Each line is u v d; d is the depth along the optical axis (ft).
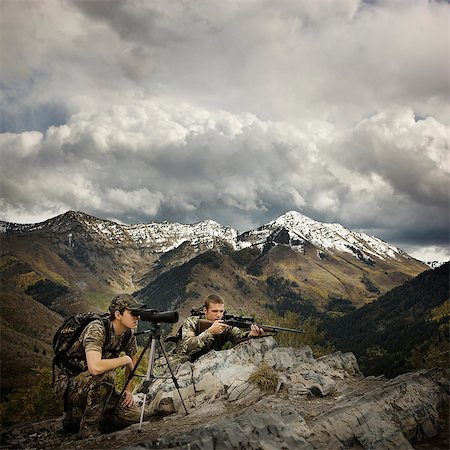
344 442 11.09
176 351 18.62
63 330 12.67
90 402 12.43
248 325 17.99
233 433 9.87
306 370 17.95
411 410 12.93
